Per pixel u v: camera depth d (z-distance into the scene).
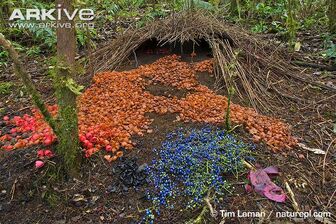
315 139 1.51
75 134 1.23
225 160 1.30
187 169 1.27
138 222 1.15
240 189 1.25
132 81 1.77
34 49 2.30
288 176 1.31
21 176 1.27
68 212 1.19
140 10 3.03
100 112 1.53
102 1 2.95
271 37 2.43
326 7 2.75
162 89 1.74
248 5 2.81
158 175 1.27
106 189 1.24
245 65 1.91
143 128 1.46
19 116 1.67
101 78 1.80
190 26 2.07
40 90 1.88
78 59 2.15
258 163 1.34
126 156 1.33
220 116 1.52
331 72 2.00
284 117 1.64
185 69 1.88
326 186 1.31
